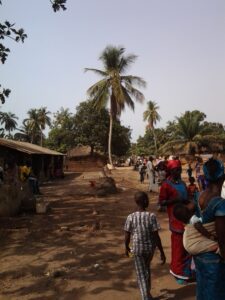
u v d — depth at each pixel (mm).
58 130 62156
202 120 52500
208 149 50031
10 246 8383
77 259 7301
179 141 51562
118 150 63594
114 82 40938
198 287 3664
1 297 5523
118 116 43062
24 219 11539
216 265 3479
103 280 6102
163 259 5070
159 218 11320
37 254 7723
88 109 59938
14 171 19562
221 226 3369
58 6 9875
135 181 27703
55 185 25859
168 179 5711
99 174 39281
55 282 6070
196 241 3586
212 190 3639
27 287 5898
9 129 84000
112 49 41406
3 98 10055
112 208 13750
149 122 79625
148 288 4898
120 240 8719
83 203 15344
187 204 5105
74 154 54312
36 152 26469
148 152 85688
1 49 9969
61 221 11203
